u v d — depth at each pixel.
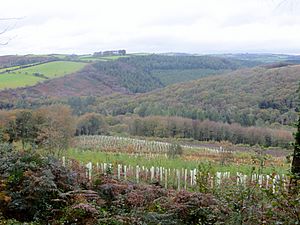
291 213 4.46
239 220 5.32
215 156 27.20
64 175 9.02
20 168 8.69
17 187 8.20
